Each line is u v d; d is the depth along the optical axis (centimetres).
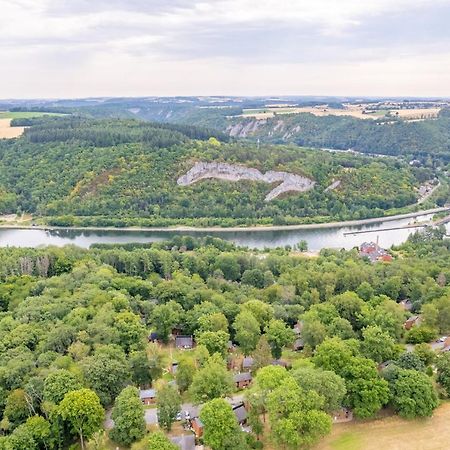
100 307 17238
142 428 11631
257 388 11844
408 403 12038
